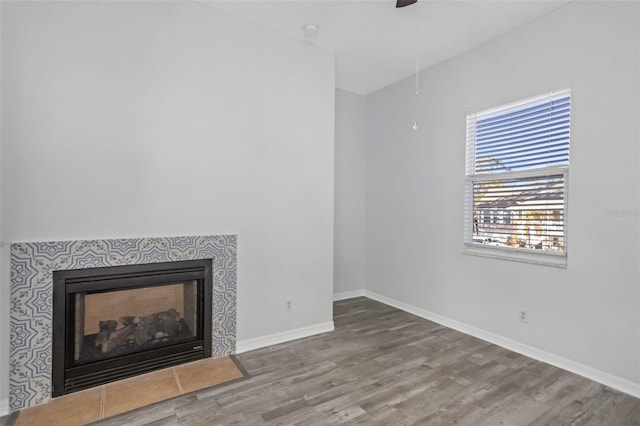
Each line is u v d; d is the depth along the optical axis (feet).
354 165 14.76
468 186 10.61
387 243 13.82
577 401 6.69
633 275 6.98
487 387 7.20
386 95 13.82
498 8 8.28
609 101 7.30
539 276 8.64
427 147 11.96
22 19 6.38
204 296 8.49
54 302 6.69
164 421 5.98
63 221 6.77
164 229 7.87
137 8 7.50
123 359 7.45
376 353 8.93
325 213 10.56
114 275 7.32
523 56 8.97
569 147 8.00
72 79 6.81
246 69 8.98
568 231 8.04
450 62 11.07
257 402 6.57
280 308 9.68
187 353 8.26
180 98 8.04
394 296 13.46
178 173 8.03
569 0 7.89
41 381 6.52
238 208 8.91
